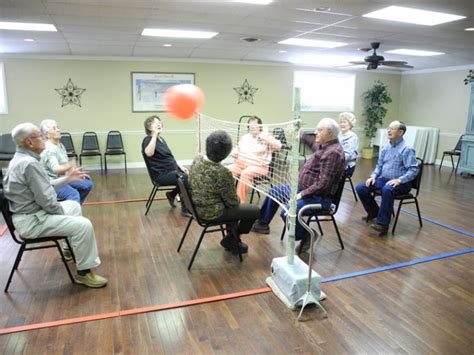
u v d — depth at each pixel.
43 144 2.43
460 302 2.36
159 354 1.85
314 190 2.94
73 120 7.00
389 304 2.33
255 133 3.90
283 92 8.23
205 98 7.68
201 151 4.25
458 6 3.52
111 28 4.56
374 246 3.28
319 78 8.55
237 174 3.91
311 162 3.14
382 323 2.12
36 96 6.73
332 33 4.86
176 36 5.13
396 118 9.46
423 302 2.36
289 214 2.39
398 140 3.66
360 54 6.76
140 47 6.05
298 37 5.18
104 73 7.02
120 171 7.00
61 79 6.81
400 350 1.89
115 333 2.01
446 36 4.96
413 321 2.15
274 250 3.15
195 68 7.51
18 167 2.29
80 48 6.06
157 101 7.40
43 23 4.27
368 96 8.91
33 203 2.36
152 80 7.30
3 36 4.96
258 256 3.03
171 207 4.46
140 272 2.74
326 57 7.29
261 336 2.00
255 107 8.08
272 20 4.17
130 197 4.95
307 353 1.87
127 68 7.12
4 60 6.48
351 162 4.46
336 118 8.81
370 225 3.85
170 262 2.91
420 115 8.84
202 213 2.69
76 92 6.92
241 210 2.78
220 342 1.95
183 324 2.10
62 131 6.96
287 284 2.32
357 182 6.05
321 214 3.00
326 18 4.05
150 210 4.33
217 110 7.80
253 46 5.99
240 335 2.01
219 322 2.12
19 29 4.56
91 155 6.77
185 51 6.53
